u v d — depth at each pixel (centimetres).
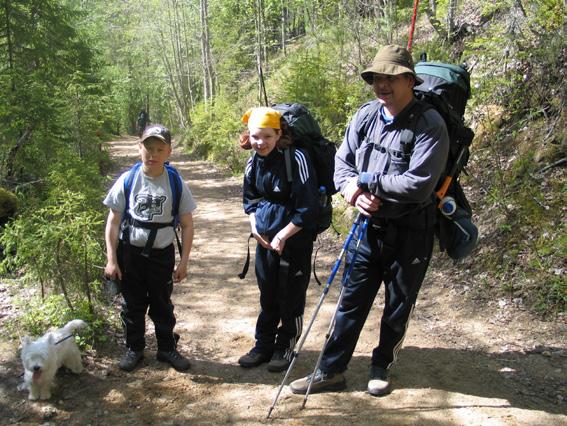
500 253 452
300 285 320
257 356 341
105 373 324
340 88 859
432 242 287
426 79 289
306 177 295
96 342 354
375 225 283
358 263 294
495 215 492
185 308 446
